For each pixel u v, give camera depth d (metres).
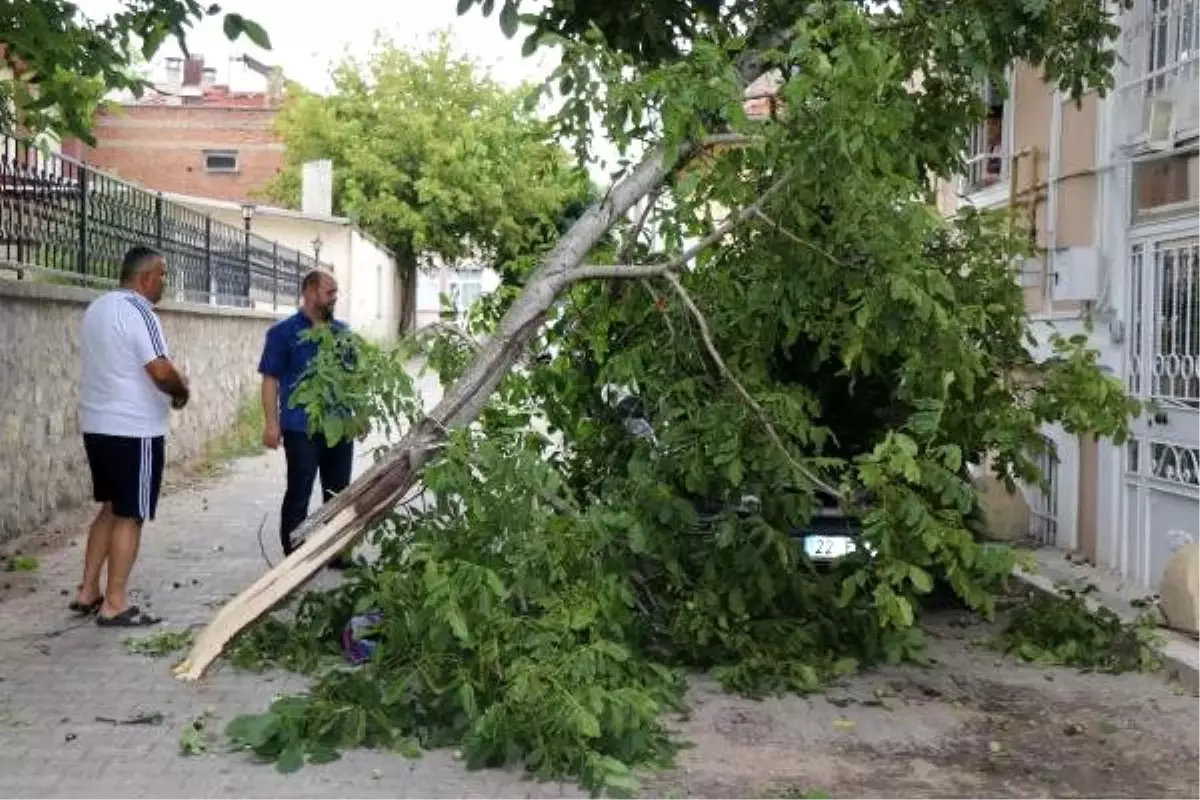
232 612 6.16
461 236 39.41
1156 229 9.00
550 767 5.25
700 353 6.93
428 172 37.94
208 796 5.04
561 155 7.26
